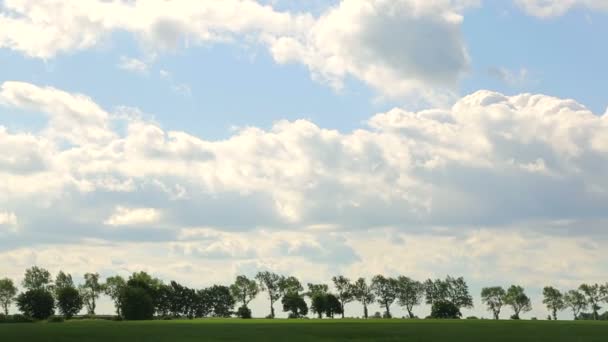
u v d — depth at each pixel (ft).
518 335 288.30
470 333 305.12
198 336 277.23
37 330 327.67
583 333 304.91
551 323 458.91
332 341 250.78
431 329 344.49
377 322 486.79
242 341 247.50
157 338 263.70
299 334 294.46
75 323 485.56
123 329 340.39
